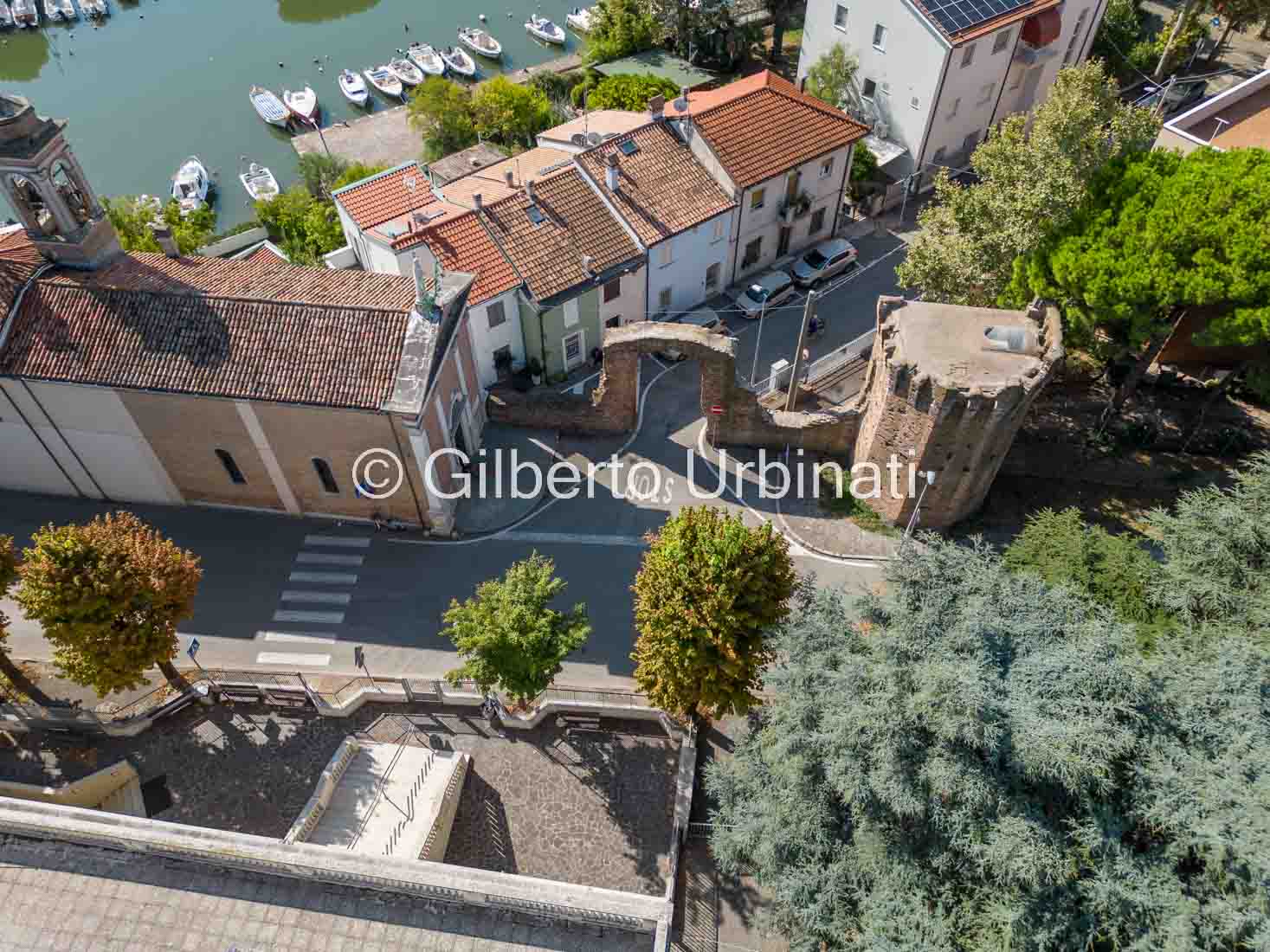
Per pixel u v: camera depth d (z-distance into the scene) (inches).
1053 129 1524.4
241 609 1533.0
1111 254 1456.7
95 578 1151.0
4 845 853.2
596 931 788.6
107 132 3132.4
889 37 2337.6
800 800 1012.5
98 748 1327.5
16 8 3772.1
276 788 1286.9
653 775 1307.8
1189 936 781.9
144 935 798.5
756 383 1946.4
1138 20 2827.3
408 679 1369.3
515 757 1323.8
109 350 1429.6
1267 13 2640.3
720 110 2068.2
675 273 2047.2
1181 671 983.0
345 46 3572.8
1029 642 978.7
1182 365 1868.8
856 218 2417.6
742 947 1134.4
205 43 3678.6
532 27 3506.4
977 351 1478.8
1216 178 1440.7
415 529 1648.6
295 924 801.6
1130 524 1625.2
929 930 871.1
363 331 1429.6
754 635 1167.6
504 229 1856.5
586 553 1616.6
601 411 1796.3
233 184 2871.6
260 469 1574.8
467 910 804.0
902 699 923.4
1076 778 836.6
